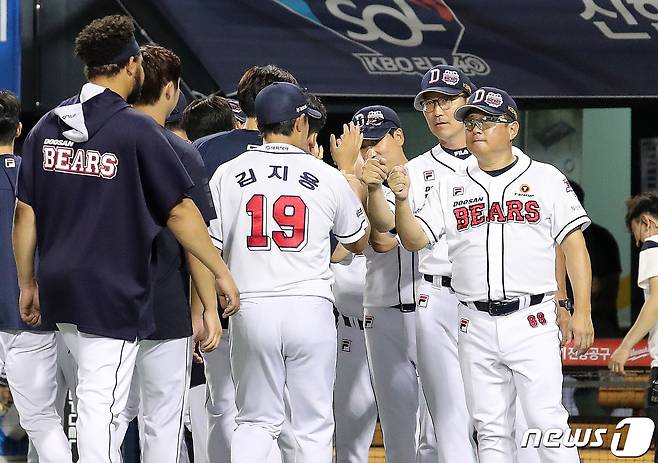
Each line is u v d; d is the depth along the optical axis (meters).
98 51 15.41
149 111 16.70
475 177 17.83
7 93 19.67
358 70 25.88
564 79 26.02
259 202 17.09
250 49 25.70
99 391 15.20
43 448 19.41
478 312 17.70
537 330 17.50
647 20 25.95
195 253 15.59
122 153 15.18
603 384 28.86
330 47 25.84
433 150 20.45
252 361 17.16
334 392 21.36
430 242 18.42
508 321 17.48
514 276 17.42
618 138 31.33
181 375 16.80
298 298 17.00
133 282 15.33
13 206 19.34
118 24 15.48
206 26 25.61
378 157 18.25
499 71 25.97
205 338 16.78
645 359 28.98
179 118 19.84
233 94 25.52
